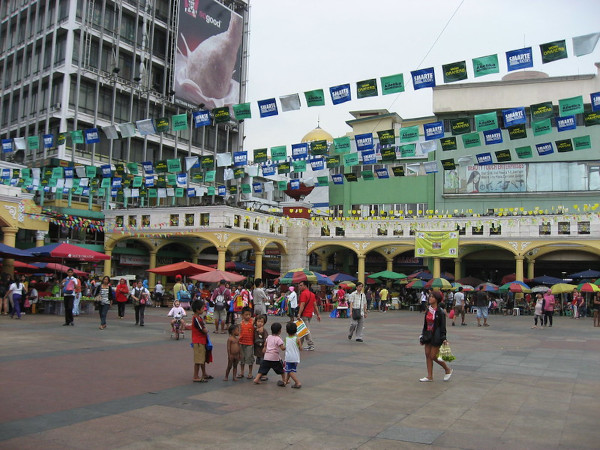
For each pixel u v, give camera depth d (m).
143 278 44.28
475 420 7.91
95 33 44.25
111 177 30.83
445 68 15.36
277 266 49.56
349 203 47.09
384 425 7.55
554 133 42.03
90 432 6.97
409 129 19.09
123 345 15.27
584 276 36.19
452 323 27.72
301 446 6.57
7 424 7.25
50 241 39.88
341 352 15.05
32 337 16.34
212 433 7.05
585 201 41.09
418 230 40.53
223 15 51.97
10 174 31.75
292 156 21.59
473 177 43.66
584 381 11.16
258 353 11.09
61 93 42.38
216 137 50.59
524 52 14.19
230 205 38.41
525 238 38.09
